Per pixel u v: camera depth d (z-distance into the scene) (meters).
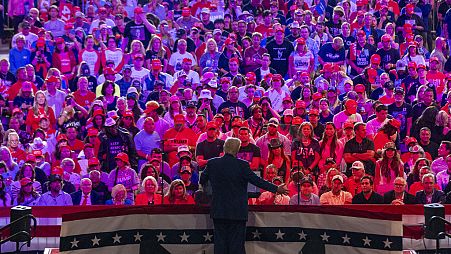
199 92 36.22
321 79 36.69
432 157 31.91
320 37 40.59
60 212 25.70
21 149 31.02
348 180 27.17
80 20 40.94
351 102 33.00
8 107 34.09
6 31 44.59
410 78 37.03
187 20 41.94
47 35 39.31
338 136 30.09
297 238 23.70
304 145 26.11
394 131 30.69
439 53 40.19
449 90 35.97
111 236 23.41
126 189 28.28
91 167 28.86
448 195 27.19
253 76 36.06
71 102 34.28
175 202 25.95
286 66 38.81
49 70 35.44
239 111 34.00
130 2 43.69
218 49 40.06
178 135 29.73
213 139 27.02
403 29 42.50
